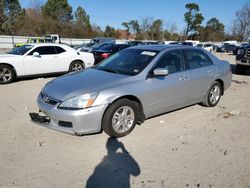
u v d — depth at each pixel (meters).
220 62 6.36
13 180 3.17
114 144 4.13
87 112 3.97
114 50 14.52
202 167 3.53
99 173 3.35
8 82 8.97
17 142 4.13
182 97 5.29
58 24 59.53
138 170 3.43
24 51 9.61
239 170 3.48
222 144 4.23
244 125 5.09
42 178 3.22
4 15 56.44
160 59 4.95
